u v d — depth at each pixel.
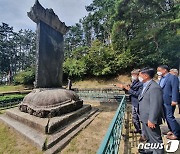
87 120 6.20
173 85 3.58
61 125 5.16
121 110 4.84
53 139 4.32
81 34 42.84
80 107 7.05
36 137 4.47
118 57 20.00
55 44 7.68
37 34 6.70
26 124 5.37
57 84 7.80
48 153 3.86
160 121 2.78
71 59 25.11
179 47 15.27
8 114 6.45
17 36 53.19
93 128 5.52
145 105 2.94
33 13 6.46
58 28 7.87
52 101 5.80
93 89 15.45
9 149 4.30
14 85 24.73
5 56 48.22
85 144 4.39
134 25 18.73
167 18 15.88
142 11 17.14
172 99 3.56
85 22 36.09
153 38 17.48
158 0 15.73
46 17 6.93
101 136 4.90
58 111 5.64
